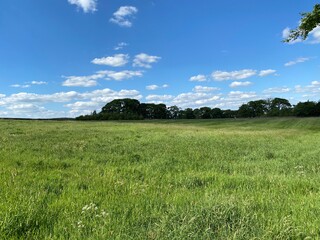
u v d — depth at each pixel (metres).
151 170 10.47
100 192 7.16
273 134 34.19
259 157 14.24
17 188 7.00
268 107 159.88
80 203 6.16
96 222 5.15
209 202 5.80
